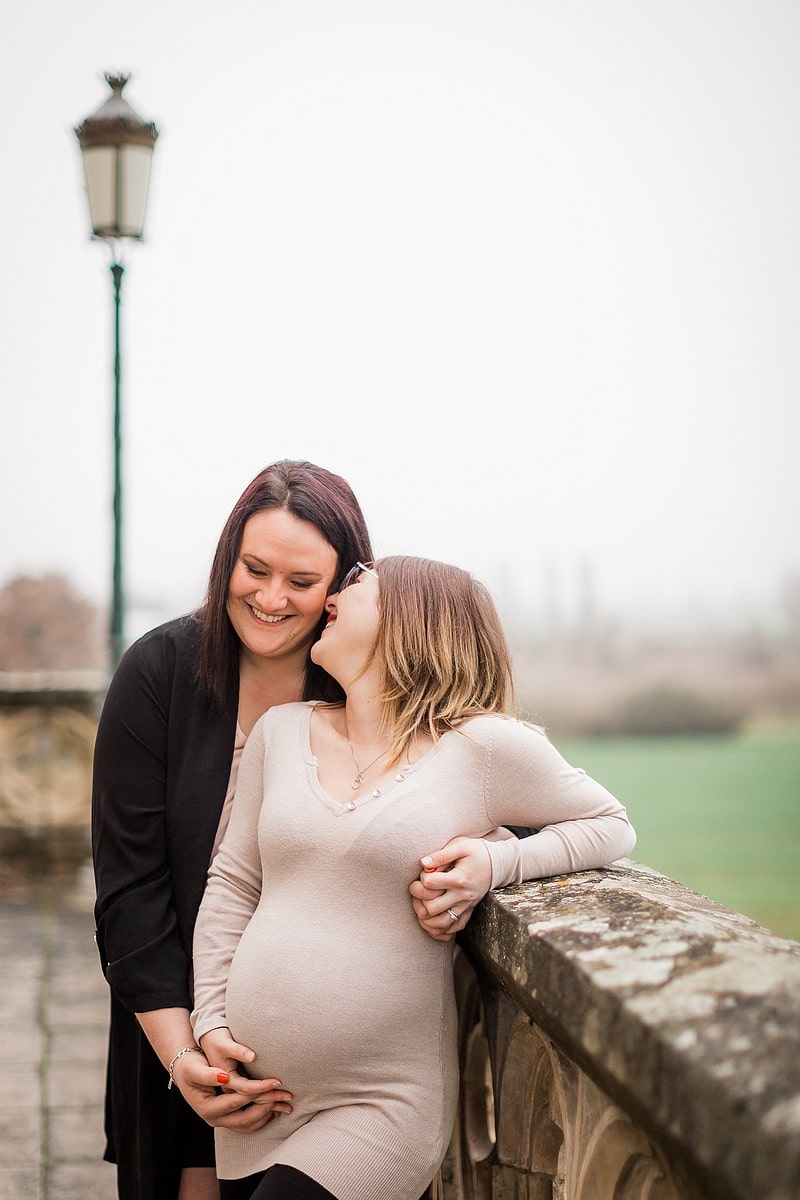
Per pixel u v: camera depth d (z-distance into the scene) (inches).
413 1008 73.4
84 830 311.1
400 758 76.0
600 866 75.5
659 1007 44.8
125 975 82.7
